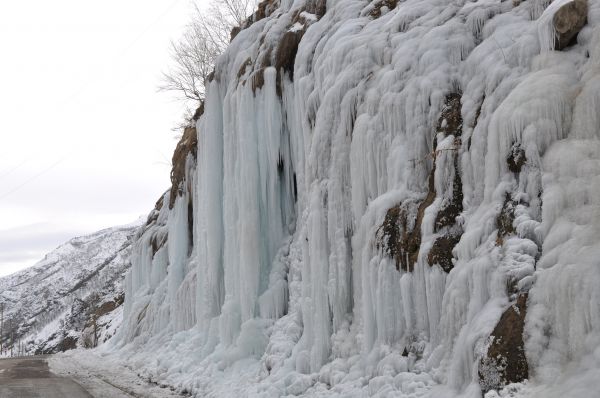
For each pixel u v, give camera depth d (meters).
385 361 6.93
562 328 4.95
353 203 8.48
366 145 8.32
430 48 8.12
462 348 5.69
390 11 10.01
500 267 5.73
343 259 8.55
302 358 8.77
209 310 13.21
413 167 7.77
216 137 13.57
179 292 16.33
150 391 11.72
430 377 6.27
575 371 4.68
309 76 10.60
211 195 13.26
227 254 12.13
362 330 7.86
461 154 7.11
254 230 11.36
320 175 9.22
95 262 125.00
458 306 6.12
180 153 19.12
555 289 5.03
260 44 12.95
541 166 5.92
